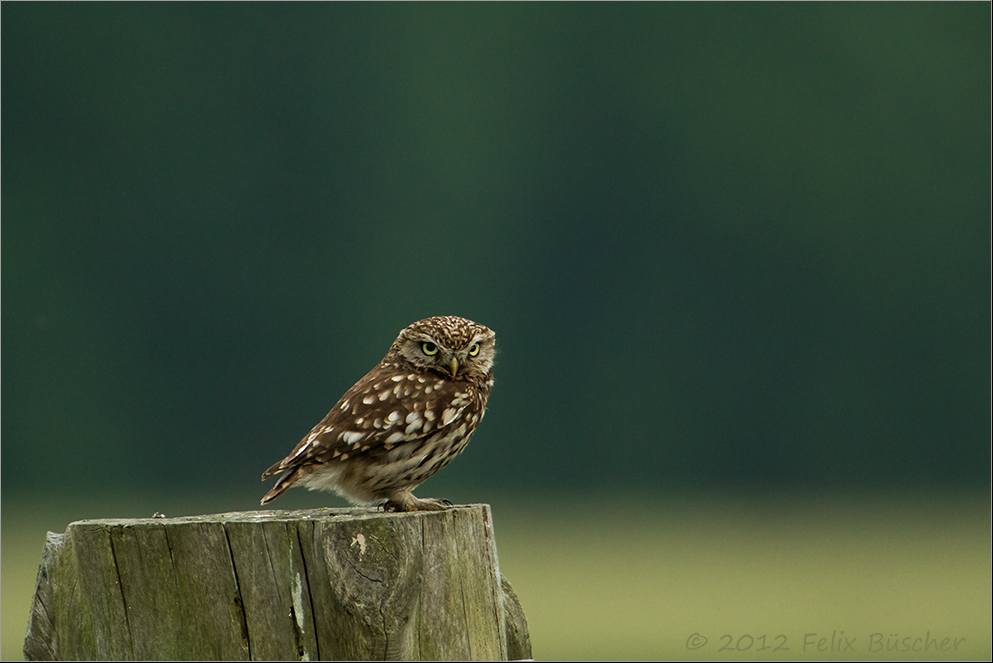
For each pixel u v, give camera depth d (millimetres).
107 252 40594
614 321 42688
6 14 41312
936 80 44156
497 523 31875
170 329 40375
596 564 24453
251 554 4785
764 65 44781
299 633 4750
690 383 42062
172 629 4789
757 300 43125
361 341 41906
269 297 41594
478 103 44594
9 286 38875
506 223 43688
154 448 38875
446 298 42750
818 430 42344
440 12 44750
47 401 37969
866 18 44781
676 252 43469
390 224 43094
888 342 43125
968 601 19828
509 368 41469
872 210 43688
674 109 44344
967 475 42531
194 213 41938
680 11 44531
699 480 41375
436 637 4938
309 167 43250
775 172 43906
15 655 14453
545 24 44969
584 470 40719
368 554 4738
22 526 29219
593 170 44156
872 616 18406
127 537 4828
